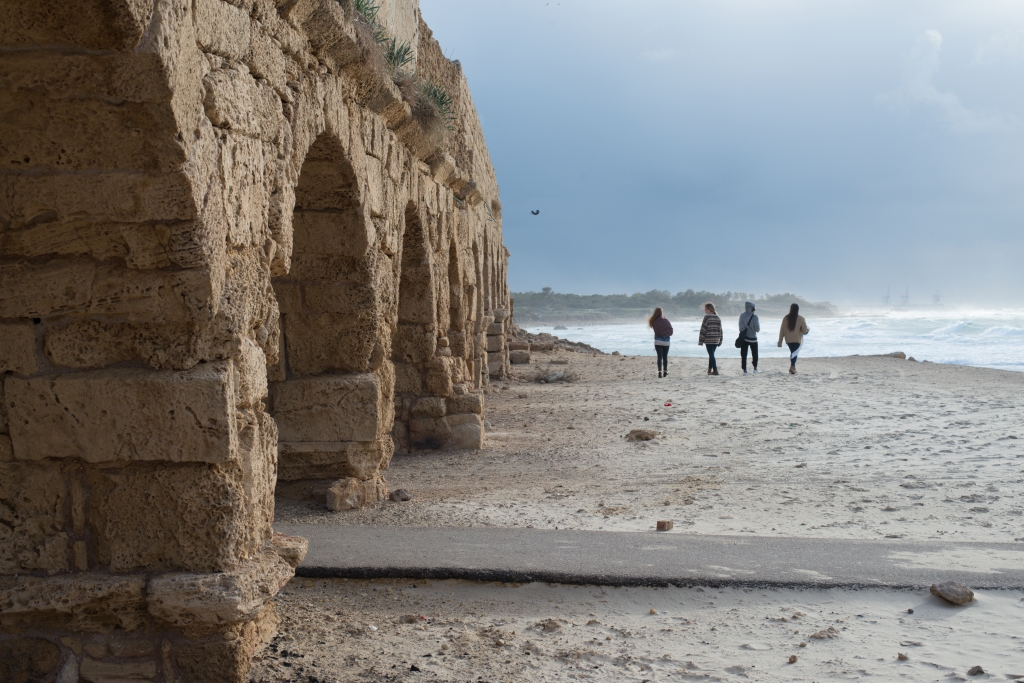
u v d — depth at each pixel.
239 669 3.86
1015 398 14.67
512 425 13.47
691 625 4.58
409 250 10.36
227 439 3.81
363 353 7.42
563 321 182.88
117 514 3.87
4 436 3.88
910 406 14.11
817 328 75.25
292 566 4.44
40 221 3.71
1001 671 3.94
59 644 3.86
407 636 4.46
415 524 6.71
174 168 3.55
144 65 3.33
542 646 4.33
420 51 10.79
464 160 12.48
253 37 4.45
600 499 7.83
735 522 6.81
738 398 16.31
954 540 6.11
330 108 5.89
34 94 3.43
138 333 3.85
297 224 6.98
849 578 5.02
